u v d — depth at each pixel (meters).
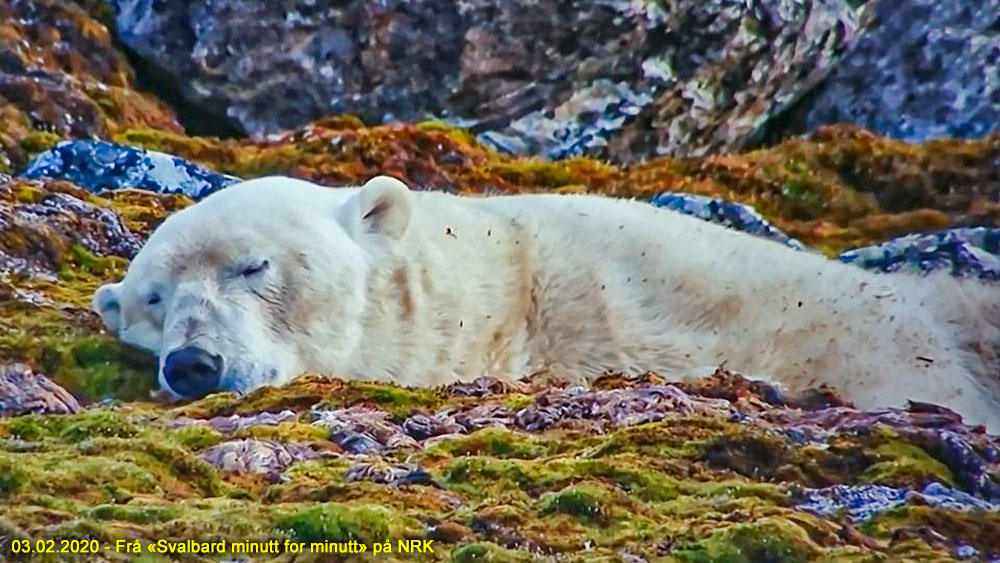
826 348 13.89
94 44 25.31
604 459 10.72
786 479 10.79
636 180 24.39
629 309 13.98
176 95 25.80
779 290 14.15
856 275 14.44
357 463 10.78
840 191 24.55
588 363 13.88
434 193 14.67
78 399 13.19
